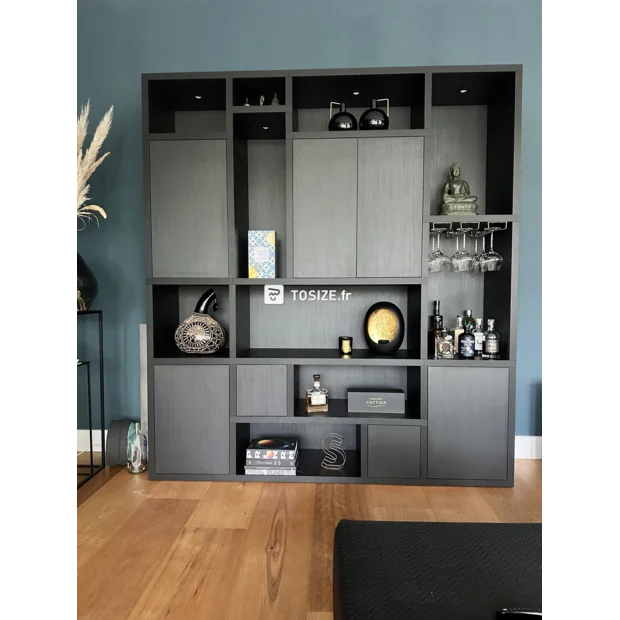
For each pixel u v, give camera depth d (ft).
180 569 5.74
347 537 3.08
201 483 8.28
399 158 8.05
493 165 8.75
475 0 8.95
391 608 2.35
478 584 2.55
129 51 9.39
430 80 7.80
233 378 8.30
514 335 8.00
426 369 8.09
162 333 8.84
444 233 9.14
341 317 9.41
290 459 8.32
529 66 8.96
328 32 9.13
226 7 9.23
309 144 8.13
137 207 9.55
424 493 7.85
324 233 8.21
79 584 5.44
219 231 8.30
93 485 8.21
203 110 9.42
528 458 9.41
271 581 5.50
